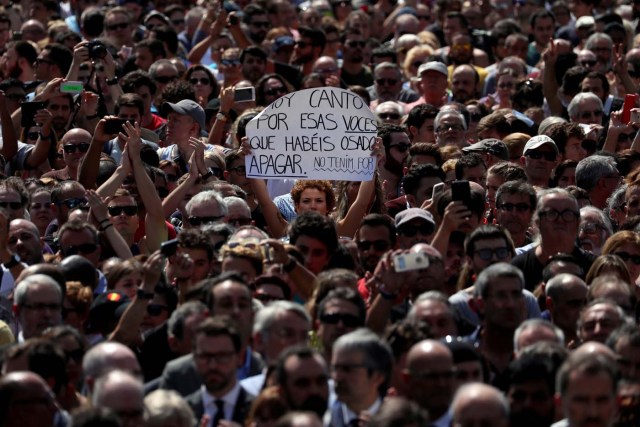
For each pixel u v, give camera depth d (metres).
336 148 18.34
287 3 32.25
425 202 17.84
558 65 25.27
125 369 12.41
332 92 18.30
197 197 17.19
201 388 13.11
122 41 28.33
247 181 19.55
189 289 14.41
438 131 21.59
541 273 16.30
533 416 12.62
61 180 19.61
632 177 19.12
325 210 18.30
